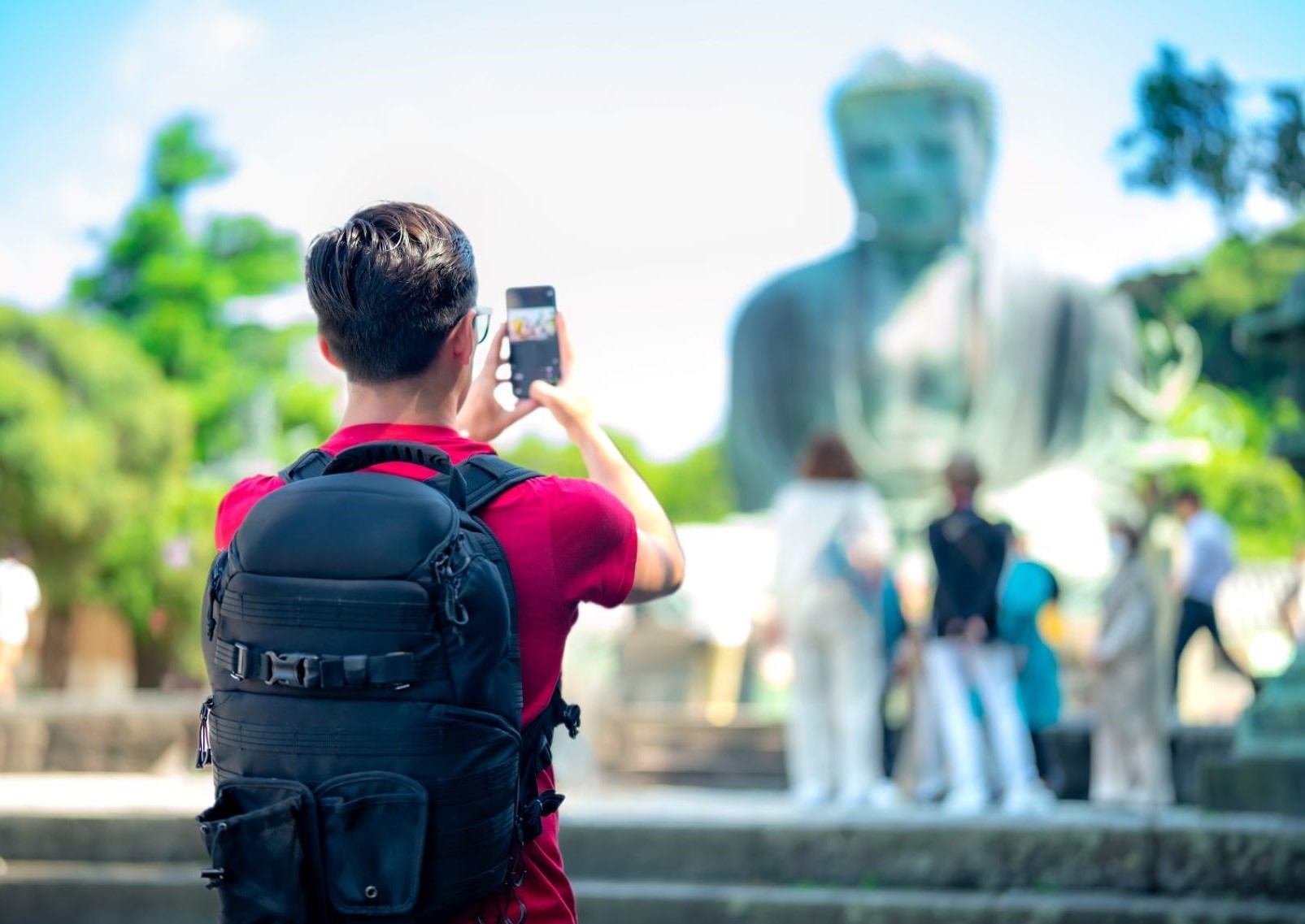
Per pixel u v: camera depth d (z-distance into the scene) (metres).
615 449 2.38
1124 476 22.02
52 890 6.10
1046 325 22.25
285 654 1.87
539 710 2.01
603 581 2.07
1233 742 9.76
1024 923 5.41
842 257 23.00
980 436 21.97
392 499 1.92
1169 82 22.36
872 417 22.33
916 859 5.75
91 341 24.03
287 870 1.83
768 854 5.87
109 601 24.02
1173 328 23.38
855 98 22.45
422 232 2.13
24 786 8.56
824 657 8.14
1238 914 5.24
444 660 1.87
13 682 11.48
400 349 2.11
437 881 1.85
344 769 1.84
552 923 2.03
